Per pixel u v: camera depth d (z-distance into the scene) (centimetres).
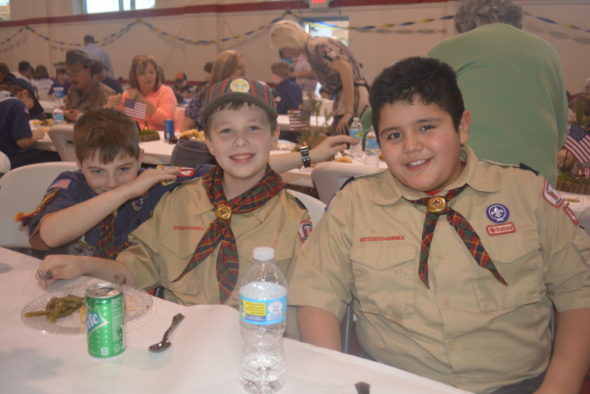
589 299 113
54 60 1241
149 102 482
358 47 873
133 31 1107
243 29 972
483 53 182
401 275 117
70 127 340
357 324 130
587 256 115
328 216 130
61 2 1199
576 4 686
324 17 891
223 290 136
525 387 112
